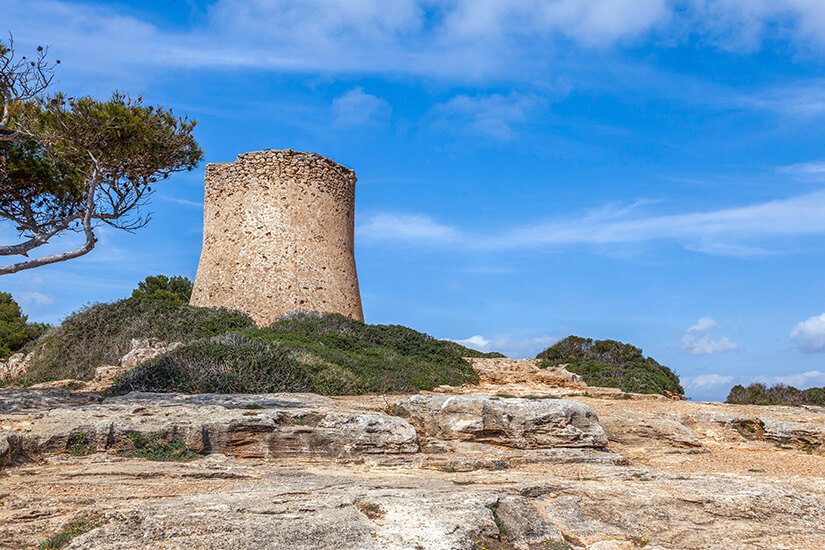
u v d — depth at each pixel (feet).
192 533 23.00
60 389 52.42
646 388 90.53
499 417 44.96
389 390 63.26
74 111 57.36
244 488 29.37
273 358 59.82
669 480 35.35
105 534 22.77
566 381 88.94
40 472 31.76
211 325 83.05
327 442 40.27
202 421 39.58
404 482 32.45
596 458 41.91
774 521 30.09
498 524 26.78
